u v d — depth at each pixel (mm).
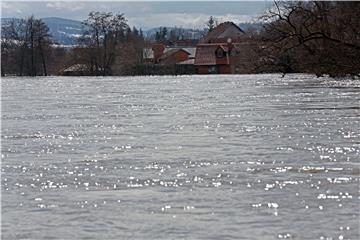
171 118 41469
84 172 22406
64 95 75750
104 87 98375
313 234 14703
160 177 21250
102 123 39312
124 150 27516
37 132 34875
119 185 20094
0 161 24953
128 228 15367
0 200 18188
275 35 74250
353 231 14867
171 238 14578
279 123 36656
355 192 18516
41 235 14953
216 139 30453
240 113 43500
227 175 21391
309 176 21000
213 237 14586
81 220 16094
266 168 22562
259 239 14406
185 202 17672
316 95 59375
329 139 29562
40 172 22516
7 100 66188
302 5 73562
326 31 71062
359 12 71438
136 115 44375
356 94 59344
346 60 71375
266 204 17312
